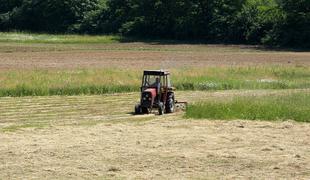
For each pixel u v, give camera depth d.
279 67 75.25
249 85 59.09
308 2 128.12
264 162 23.19
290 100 40.94
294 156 24.39
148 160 23.47
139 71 65.44
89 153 24.80
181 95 51.53
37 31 167.50
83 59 89.62
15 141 27.86
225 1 144.88
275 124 33.66
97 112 41.00
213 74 65.25
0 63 80.31
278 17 132.25
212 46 125.69
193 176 20.94
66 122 35.84
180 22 148.25
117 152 25.00
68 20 168.38
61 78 56.91
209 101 41.47
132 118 37.81
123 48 116.06
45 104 44.66
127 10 158.62
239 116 36.47
